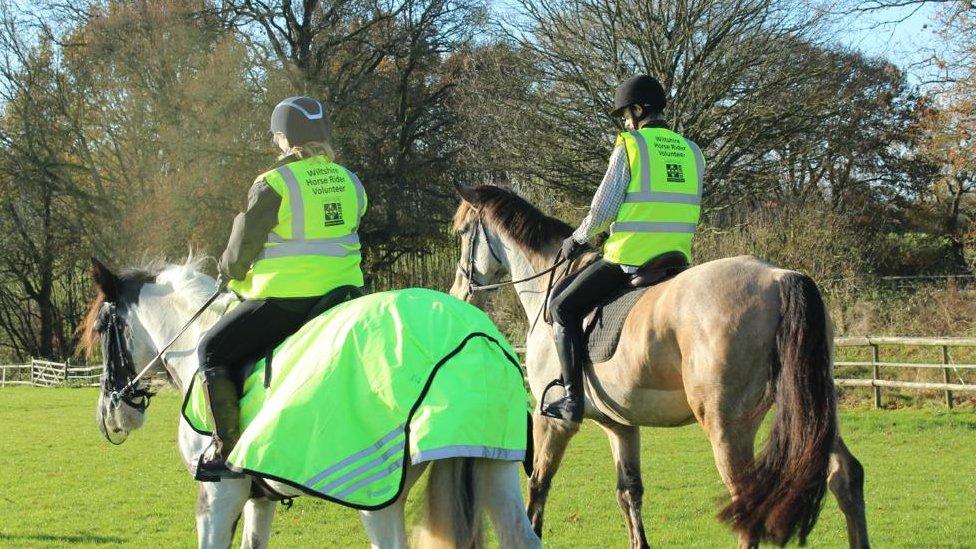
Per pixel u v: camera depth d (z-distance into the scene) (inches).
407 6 1300.4
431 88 1376.7
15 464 472.4
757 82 936.9
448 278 1337.4
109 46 1210.6
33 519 332.2
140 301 194.5
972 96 785.6
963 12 776.3
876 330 713.0
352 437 138.5
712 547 272.5
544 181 1018.7
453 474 135.6
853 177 1141.1
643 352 205.9
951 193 1107.3
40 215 1350.9
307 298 159.0
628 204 220.1
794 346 177.2
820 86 951.6
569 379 225.0
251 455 141.9
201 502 162.2
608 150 973.2
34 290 1427.2
